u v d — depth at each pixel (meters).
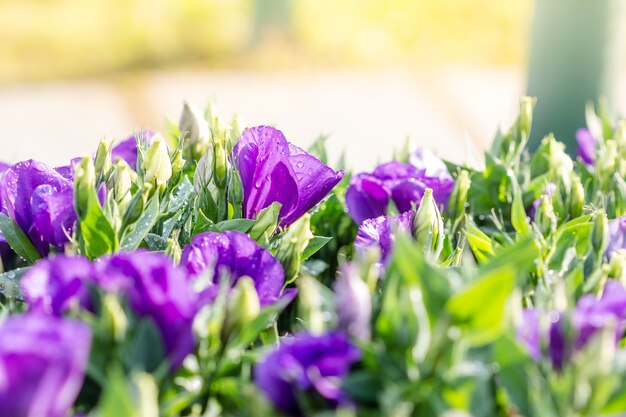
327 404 0.65
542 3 1.36
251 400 0.64
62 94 4.52
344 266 0.69
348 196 0.91
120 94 4.57
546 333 0.68
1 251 0.83
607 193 0.98
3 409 0.60
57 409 0.61
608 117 1.12
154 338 0.67
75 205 0.77
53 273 0.68
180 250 0.80
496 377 0.68
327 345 0.65
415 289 0.66
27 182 0.81
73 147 3.79
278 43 5.37
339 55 5.41
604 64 1.36
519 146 1.01
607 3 1.34
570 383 0.65
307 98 4.53
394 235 0.79
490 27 5.79
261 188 0.83
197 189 0.87
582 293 0.77
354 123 4.08
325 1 5.89
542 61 1.38
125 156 0.95
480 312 0.65
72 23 5.52
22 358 0.60
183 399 0.68
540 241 0.85
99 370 0.66
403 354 0.65
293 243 0.78
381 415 0.64
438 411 0.64
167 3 5.64
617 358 0.67
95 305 0.67
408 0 5.88
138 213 0.79
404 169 0.91
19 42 5.27
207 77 4.94
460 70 5.23
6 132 3.91
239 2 5.71
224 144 0.91
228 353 0.70
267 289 0.75
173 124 1.02
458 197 0.89
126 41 5.32
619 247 0.83
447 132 3.95
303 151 0.86
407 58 5.52
